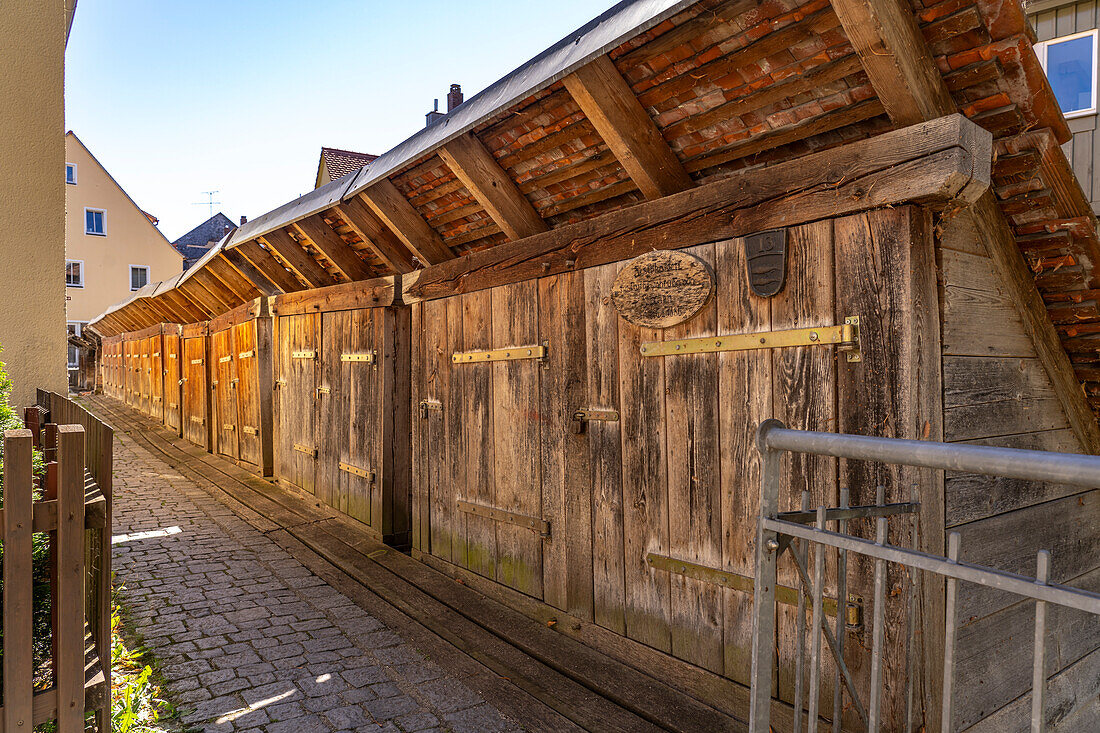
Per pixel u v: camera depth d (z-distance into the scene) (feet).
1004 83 8.27
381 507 20.76
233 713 10.83
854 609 9.02
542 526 14.58
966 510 9.52
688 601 11.49
